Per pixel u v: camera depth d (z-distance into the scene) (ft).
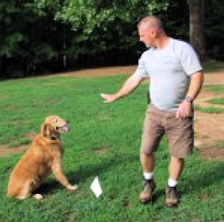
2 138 29.19
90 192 19.89
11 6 69.82
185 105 16.63
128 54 80.43
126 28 74.90
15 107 39.81
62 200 19.17
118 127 30.01
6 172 22.89
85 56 79.82
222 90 43.88
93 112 35.50
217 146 25.45
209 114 33.22
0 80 70.23
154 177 20.88
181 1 77.41
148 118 17.98
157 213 17.74
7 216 18.04
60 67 79.15
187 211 17.72
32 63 75.51
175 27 77.61
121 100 39.86
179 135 17.37
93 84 51.57
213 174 21.17
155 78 17.34
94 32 72.74
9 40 71.05
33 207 18.63
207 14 80.79
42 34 76.23
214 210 17.63
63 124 19.75
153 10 57.57
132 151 25.03
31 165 19.36
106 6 58.44
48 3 65.87
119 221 17.22
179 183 20.25
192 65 16.56
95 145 26.35
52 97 43.60
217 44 83.35
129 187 20.15
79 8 58.80
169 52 16.84
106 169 22.50
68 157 24.35
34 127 31.96
